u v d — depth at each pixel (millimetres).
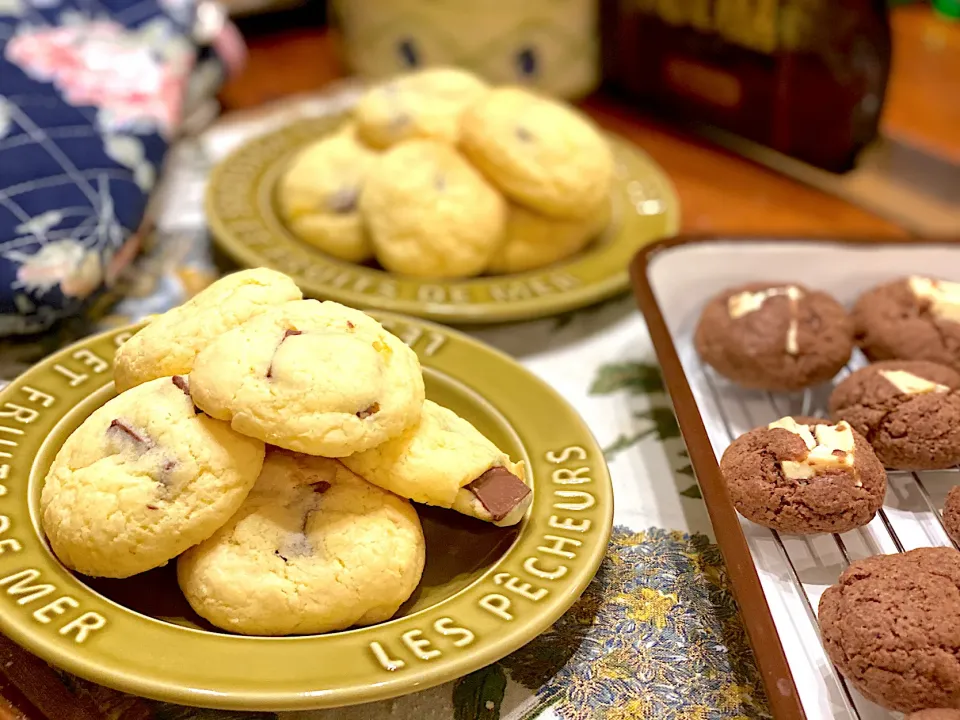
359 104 488
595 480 323
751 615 274
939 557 298
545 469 329
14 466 303
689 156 609
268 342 283
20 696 268
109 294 432
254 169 502
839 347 389
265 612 272
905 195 569
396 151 451
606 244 467
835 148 566
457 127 468
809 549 332
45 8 522
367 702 256
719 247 428
